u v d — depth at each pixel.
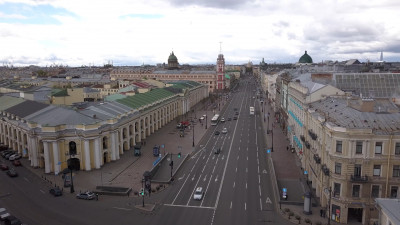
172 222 58.66
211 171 87.50
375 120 57.69
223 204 66.38
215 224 57.84
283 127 140.88
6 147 108.25
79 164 87.88
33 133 88.19
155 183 78.50
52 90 152.62
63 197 70.00
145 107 128.62
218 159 98.81
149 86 193.25
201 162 95.94
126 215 61.50
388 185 54.72
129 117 110.38
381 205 41.50
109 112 104.88
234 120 169.75
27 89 161.75
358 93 90.62
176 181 79.94
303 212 61.75
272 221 58.97
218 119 170.38
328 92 83.88
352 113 60.91
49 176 83.56
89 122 89.31
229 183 78.25
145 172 78.94
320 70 141.75
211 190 73.94
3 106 121.00
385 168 54.66
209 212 62.75
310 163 76.31
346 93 83.00
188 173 86.00
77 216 61.16
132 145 113.94
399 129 55.12
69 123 87.94
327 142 60.03
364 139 54.31
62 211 63.31
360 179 54.81
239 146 114.50
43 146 86.75
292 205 65.75
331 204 58.03
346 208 56.12
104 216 61.12
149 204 66.38
